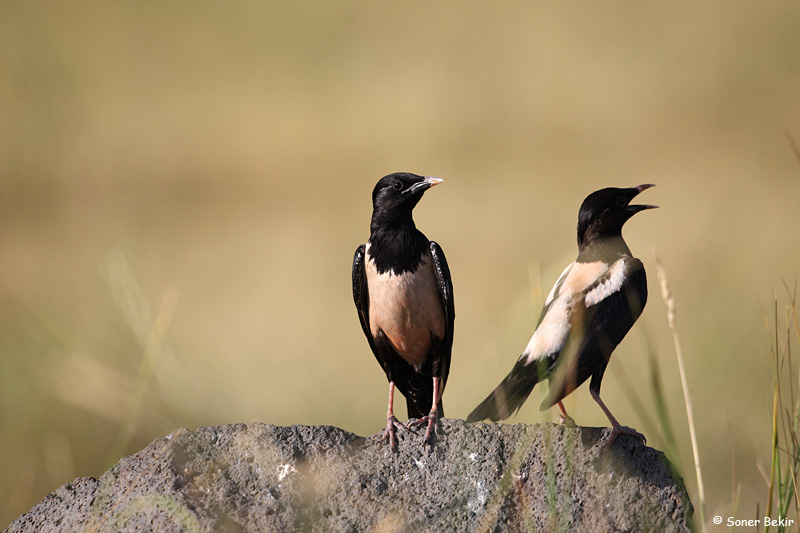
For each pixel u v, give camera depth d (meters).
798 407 6.20
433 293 8.02
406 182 7.94
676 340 5.70
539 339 7.00
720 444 9.85
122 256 11.52
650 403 11.39
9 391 11.23
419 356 8.36
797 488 6.05
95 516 6.00
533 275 6.10
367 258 8.16
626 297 7.10
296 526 5.94
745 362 10.76
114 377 10.99
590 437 6.32
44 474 10.72
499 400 6.96
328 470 6.27
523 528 6.02
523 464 6.29
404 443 6.45
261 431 6.36
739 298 12.16
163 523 5.84
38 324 12.27
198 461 6.24
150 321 10.96
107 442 10.77
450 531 6.03
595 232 7.48
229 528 5.82
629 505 6.05
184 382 11.09
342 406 12.17
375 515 6.07
